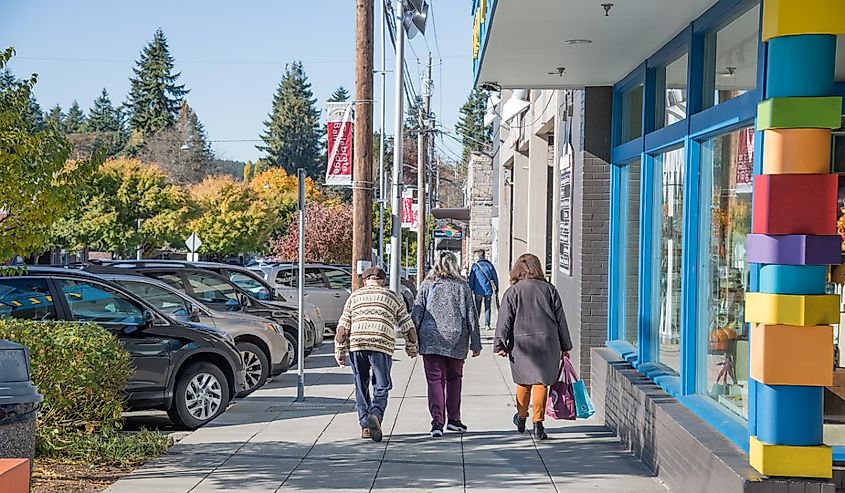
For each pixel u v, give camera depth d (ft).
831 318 18.67
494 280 79.25
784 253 18.71
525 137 82.33
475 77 37.35
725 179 24.32
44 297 35.27
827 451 18.70
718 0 24.12
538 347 32.81
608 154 38.88
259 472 28.27
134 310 36.37
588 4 25.41
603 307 39.06
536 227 77.30
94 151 29.55
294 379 50.62
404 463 29.60
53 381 28.58
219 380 37.55
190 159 291.99
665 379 29.09
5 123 27.17
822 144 18.67
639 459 29.27
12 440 21.22
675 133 28.43
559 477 27.45
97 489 25.94
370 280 34.24
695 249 26.53
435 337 33.94
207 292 53.72
